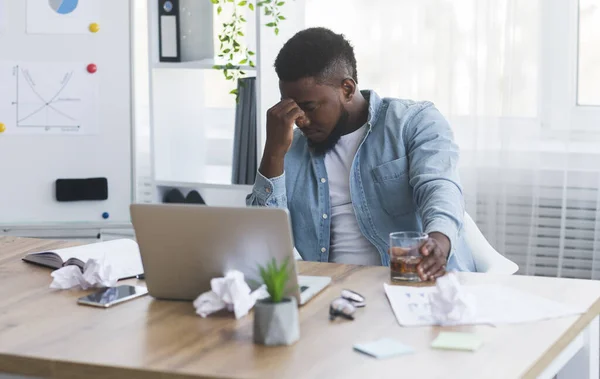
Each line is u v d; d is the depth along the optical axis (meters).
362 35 3.25
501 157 3.18
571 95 3.13
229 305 1.56
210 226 1.57
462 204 2.02
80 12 3.22
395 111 2.25
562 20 3.09
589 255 3.20
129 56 3.26
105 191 3.30
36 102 3.24
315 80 2.15
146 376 1.28
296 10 3.28
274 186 2.17
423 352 1.34
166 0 3.26
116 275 1.85
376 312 1.56
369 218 2.22
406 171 2.20
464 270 2.13
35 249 2.14
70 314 1.58
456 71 3.18
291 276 1.57
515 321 1.48
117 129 3.29
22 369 1.35
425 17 3.18
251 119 3.21
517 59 3.13
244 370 1.26
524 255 3.25
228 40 3.13
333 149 2.27
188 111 3.42
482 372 1.25
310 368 1.27
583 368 1.63
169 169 3.39
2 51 3.21
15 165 3.26
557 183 3.18
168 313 1.57
